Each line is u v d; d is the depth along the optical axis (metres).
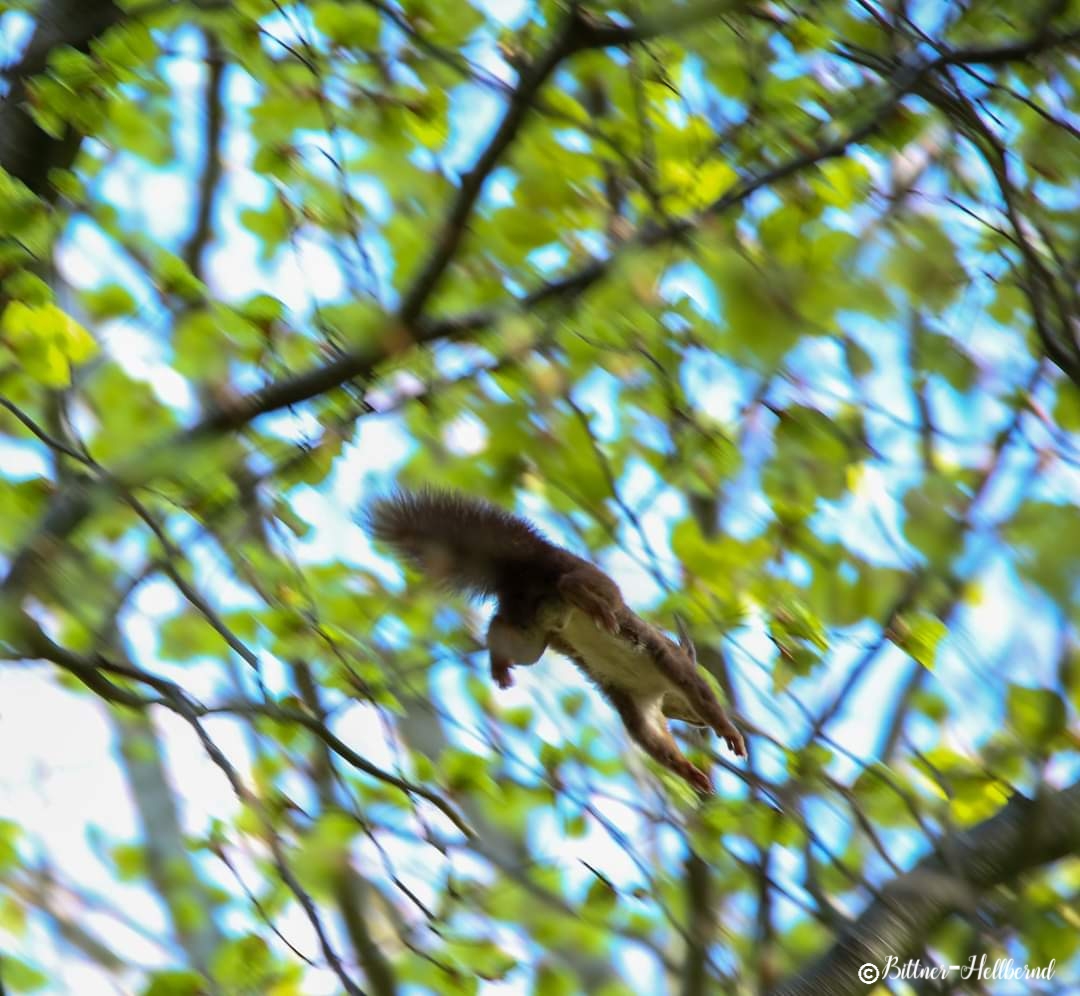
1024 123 12.80
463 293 12.42
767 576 11.62
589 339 11.65
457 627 11.79
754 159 12.26
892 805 11.03
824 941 11.31
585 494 11.91
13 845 11.34
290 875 9.17
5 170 10.81
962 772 11.22
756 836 10.84
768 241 12.06
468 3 12.16
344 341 11.56
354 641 11.07
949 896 9.96
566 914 10.50
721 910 11.39
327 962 9.05
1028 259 10.95
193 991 10.27
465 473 12.01
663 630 11.26
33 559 10.24
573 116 12.00
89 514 10.43
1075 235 12.62
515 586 9.97
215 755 9.37
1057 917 10.66
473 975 10.67
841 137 11.76
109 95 11.05
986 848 10.51
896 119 11.79
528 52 12.15
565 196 12.26
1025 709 10.88
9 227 10.00
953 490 11.48
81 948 11.39
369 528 10.10
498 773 11.24
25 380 11.33
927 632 10.96
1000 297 12.51
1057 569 10.79
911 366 12.16
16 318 9.85
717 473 11.95
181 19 11.41
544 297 11.58
